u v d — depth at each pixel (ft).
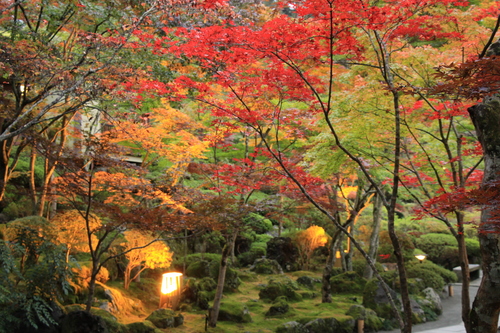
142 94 21.08
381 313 33.81
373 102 21.03
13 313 19.45
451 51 21.66
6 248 19.31
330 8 13.73
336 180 32.83
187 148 27.78
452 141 29.27
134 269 36.63
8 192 35.63
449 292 44.34
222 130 24.12
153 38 19.29
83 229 25.86
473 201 12.73
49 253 21.52
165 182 25.18
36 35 20.06
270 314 32.24
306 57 16.06
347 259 49.19
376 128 21.90
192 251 48.34
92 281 21.70
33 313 19.75
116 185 22.02
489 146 13.32
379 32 20.22
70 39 27.27
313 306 35.65
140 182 22.88
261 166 26.03
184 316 30.25
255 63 18.66
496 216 12.55
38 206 27.89
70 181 20.68
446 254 58.18
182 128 27.22
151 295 34.60
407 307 15.96
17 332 19.17
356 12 14.37
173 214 22.11
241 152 42.11
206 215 22.27
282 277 43.39
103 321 20.58
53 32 25.72
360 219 65.77
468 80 12.01
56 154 20.33
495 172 13.07
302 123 24.22
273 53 15.46
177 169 28.86
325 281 37.32
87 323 19.89
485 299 13.55
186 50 16.21
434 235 62.03
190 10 19.74
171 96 18.70
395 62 21.83
